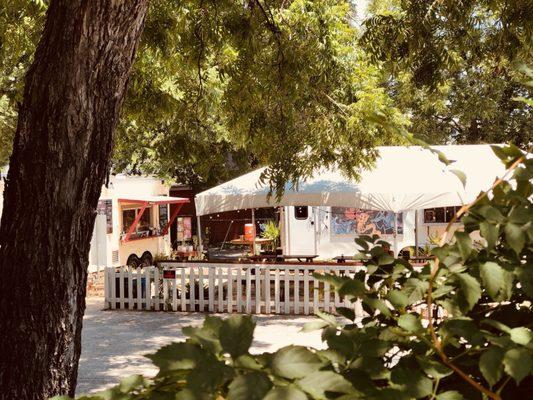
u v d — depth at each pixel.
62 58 3.59
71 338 3.90
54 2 3.63
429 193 13.77
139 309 15.68
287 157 11.72
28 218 3.74
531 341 1.09
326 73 11.26
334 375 0.95
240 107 11.70
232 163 29.67
